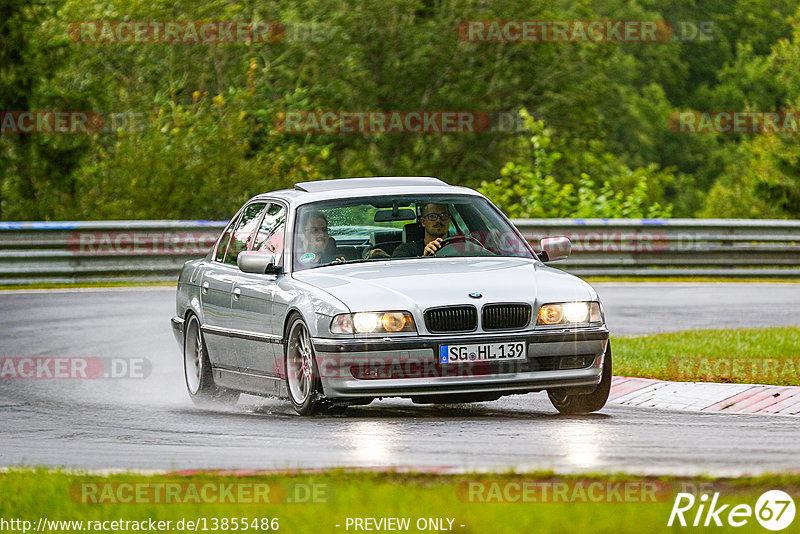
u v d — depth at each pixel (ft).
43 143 333.83
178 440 75.72
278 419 83.66
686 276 223.30
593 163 470.39
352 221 91.66
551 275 85.35
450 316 79.77
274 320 86.63
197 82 368.27
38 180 336.49
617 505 51.98
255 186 290.35
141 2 364.79
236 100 324.39
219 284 96.58
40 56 340.18
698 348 116.88
